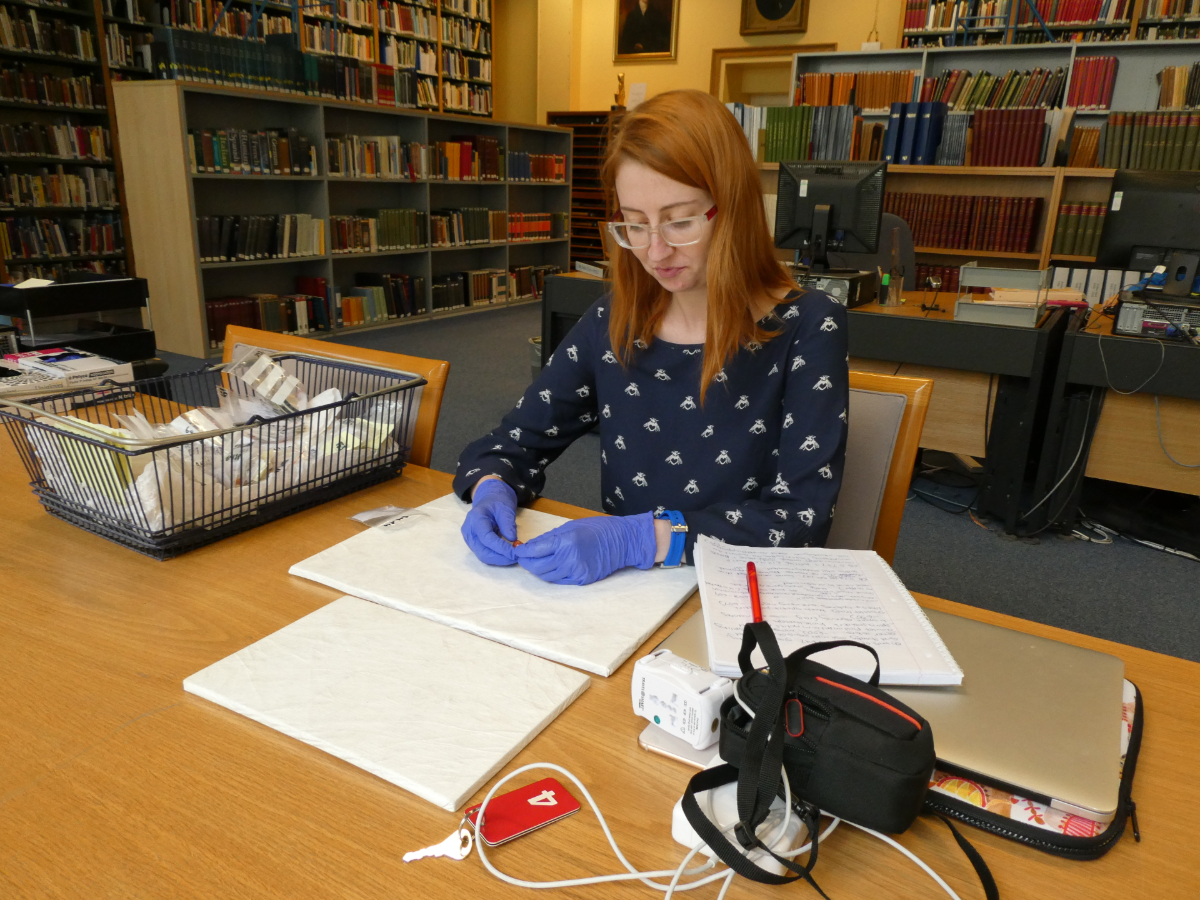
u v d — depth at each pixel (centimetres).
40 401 102
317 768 60
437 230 630
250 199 516
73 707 66
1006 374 264
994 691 66
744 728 55
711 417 110
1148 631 216
